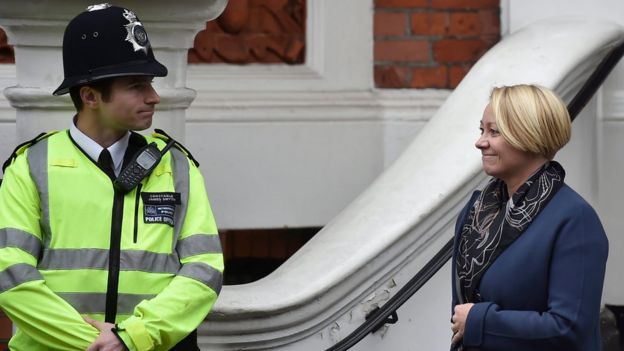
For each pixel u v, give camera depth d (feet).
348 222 31.07
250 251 39.34
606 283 36.81
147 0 27.20
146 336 21.45
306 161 38.58
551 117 21.35
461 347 22.11
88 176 22.34
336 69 39.19
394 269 29.84
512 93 21.62
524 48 34.24
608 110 36.47
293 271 29.84
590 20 35.58
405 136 39.32
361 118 38.96
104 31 22.33
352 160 38.96
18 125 28.22
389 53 39.68
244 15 38.68
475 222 22.21
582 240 21.09
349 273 29.09
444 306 30.40
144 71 22.33
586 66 33.68
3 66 36.58
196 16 27.91
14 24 27.30
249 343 28.89
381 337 30.09
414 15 39.81
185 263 22.35
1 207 22.18
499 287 21.47
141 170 22.34
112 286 21.91
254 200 38.22
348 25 39.27
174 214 22.59
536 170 21.79
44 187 22.17
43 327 21.53
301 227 38.73
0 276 21.63
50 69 27.68
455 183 30.17
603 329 36.50
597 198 35.96
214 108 37.88
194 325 22.06
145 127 22.72
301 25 39.32
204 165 37.78
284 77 38.86
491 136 21.88
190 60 38.52
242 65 38.81
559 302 20.93
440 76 40.01
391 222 29.89
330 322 29.50
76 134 22.71
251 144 38.14
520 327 21.07
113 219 22.12
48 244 22.09
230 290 29.17
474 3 40.11
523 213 21.47
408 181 31.32
